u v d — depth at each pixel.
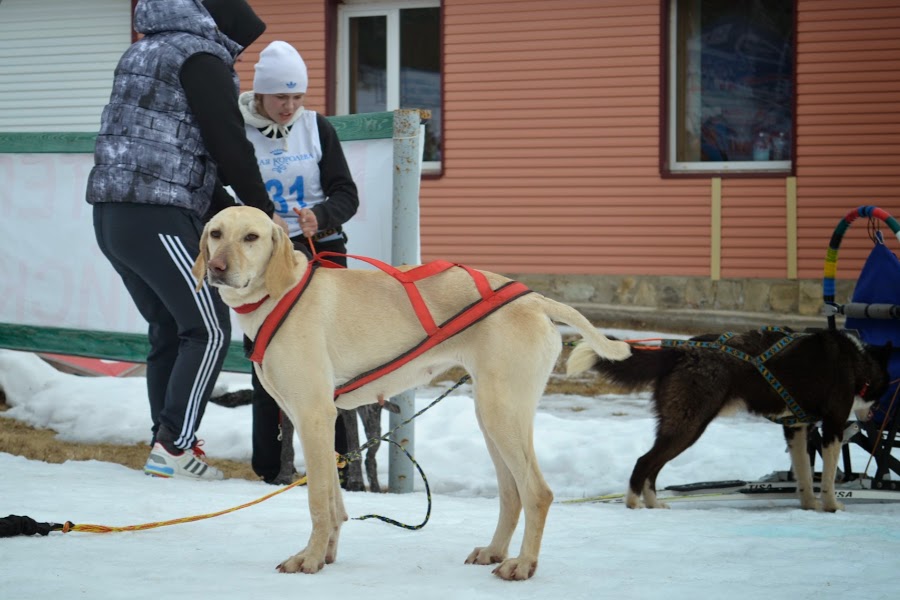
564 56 14.62
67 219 8.28
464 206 15.20
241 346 7.24
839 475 6.96
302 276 4.26
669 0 14.44
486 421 4.09
